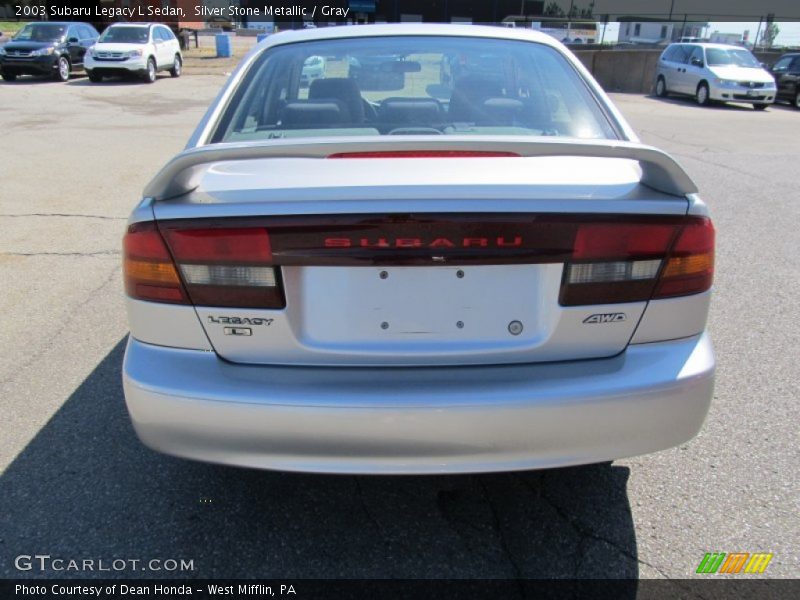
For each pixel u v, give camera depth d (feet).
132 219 6.28
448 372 6.22
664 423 6.39
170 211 6.07
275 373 6.21
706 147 34.53
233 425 6.11
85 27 68.44
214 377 6.17
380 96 8.97
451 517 7.73
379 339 6.21
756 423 9.53
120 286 14.46
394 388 6.07
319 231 5.94
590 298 6.19
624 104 58.65
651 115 50.19
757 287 14.83
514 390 6.09
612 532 7.50
